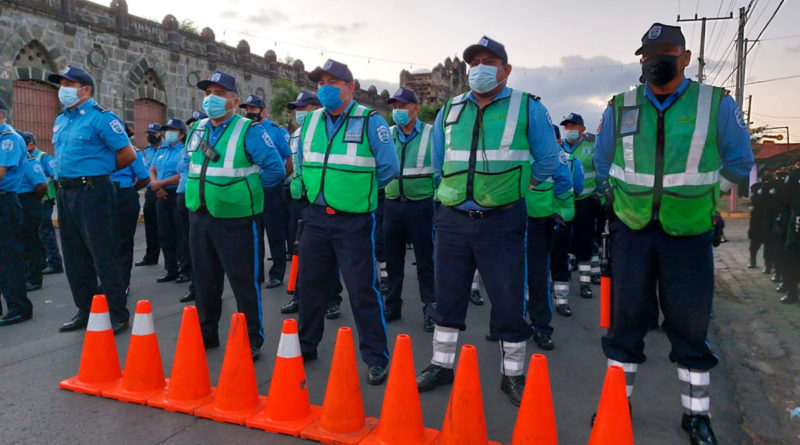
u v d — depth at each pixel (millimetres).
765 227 8672
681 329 2988
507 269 3398
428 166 5039
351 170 3732
